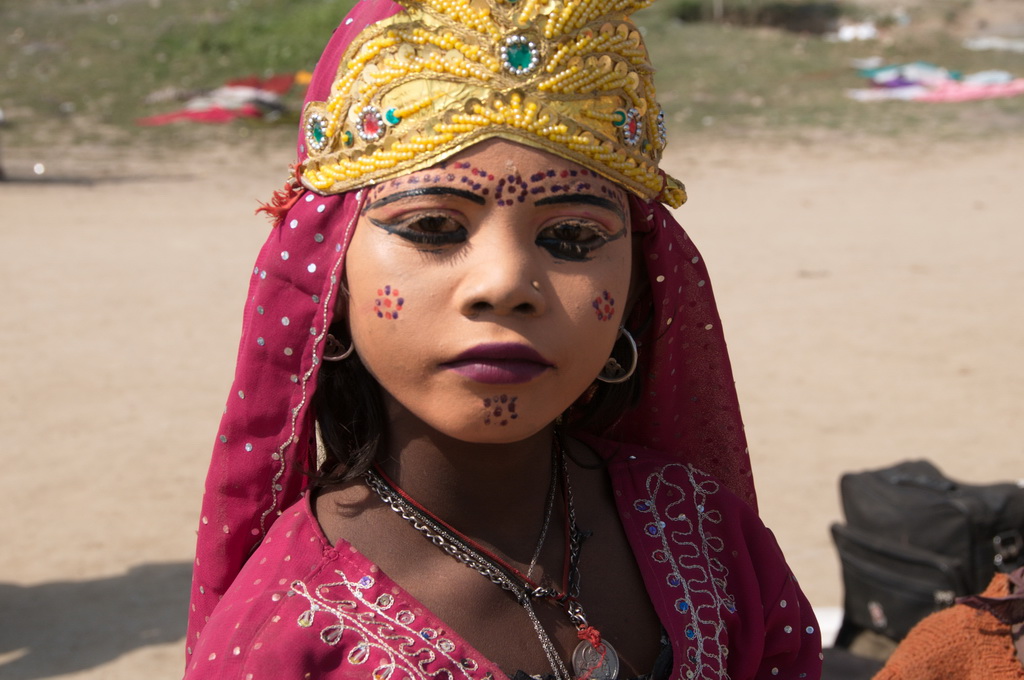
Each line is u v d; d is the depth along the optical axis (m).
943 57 29.39
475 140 1.29
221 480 1.52
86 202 15.70
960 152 19.53
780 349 9.55
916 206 15.65
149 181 17.23
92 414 7.98
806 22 32.97
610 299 1.36
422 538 1.43
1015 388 8.44
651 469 1.64
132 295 11.24
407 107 1.32
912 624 4.09
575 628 1.43
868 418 7.84
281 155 19.20
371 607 1.34
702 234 14.18
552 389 1.33
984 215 14.96
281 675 1.29
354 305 1.37
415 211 1.31
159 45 26.09
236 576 1.56
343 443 1.48
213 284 11.68
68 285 11.59
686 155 19.73
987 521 4.01
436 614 1.38
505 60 1.30
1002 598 2.04
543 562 1.47
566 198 1.32
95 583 5.49
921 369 8.95
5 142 19.45
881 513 4.20
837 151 19.91
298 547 1.40
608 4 1.36
